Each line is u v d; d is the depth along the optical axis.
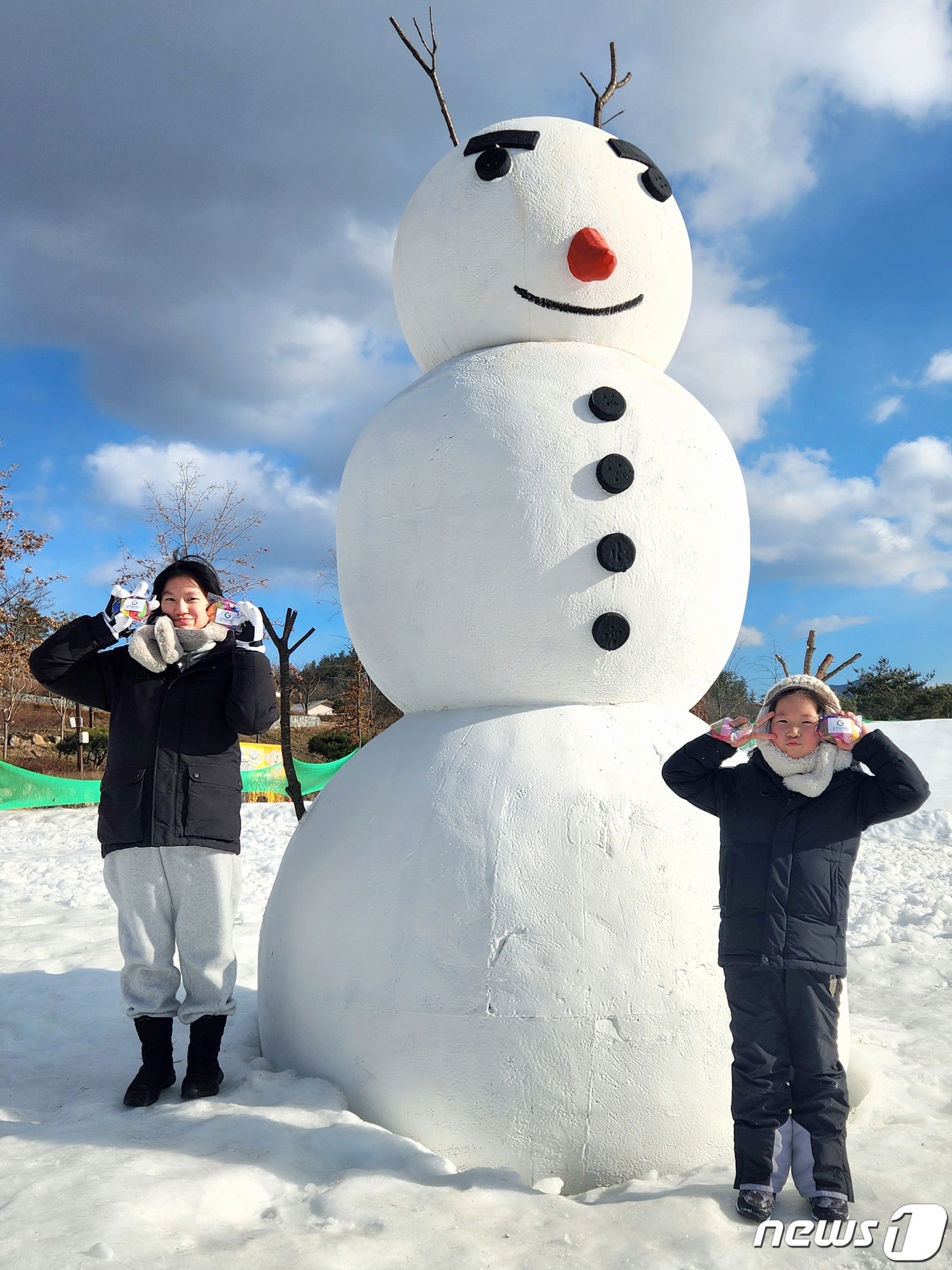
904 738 19.70
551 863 2.98
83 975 5.32
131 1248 2.26
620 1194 2.71
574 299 3.63
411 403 3.67
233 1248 2.30
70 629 3.39
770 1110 2.57
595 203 3.64
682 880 3.04
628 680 3.41
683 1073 2.91
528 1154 2.85
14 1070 3.81
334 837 3.42
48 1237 2.28
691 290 4.01
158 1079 3.30
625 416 3.43
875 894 8.45
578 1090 2.85
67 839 13.57
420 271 3.89
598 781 3.13
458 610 3.38
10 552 21.92
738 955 2.63
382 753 3.55
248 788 17.06
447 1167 2.76
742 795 2.75
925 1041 4.18
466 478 3.38
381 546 3.59
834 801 2.68
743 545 3.70
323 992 3.19
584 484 3.32
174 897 3.37
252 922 7.20
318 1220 2.47
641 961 2.92
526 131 3.76
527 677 3.36
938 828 12.20
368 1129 2.88
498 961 2.90
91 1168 2.67
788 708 2.71
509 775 3.15
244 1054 3.82
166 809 3.29
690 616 3.45
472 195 3.72
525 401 3.43
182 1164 2.71
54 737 27.11
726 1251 2.31
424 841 3.12
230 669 3.46
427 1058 2.92
